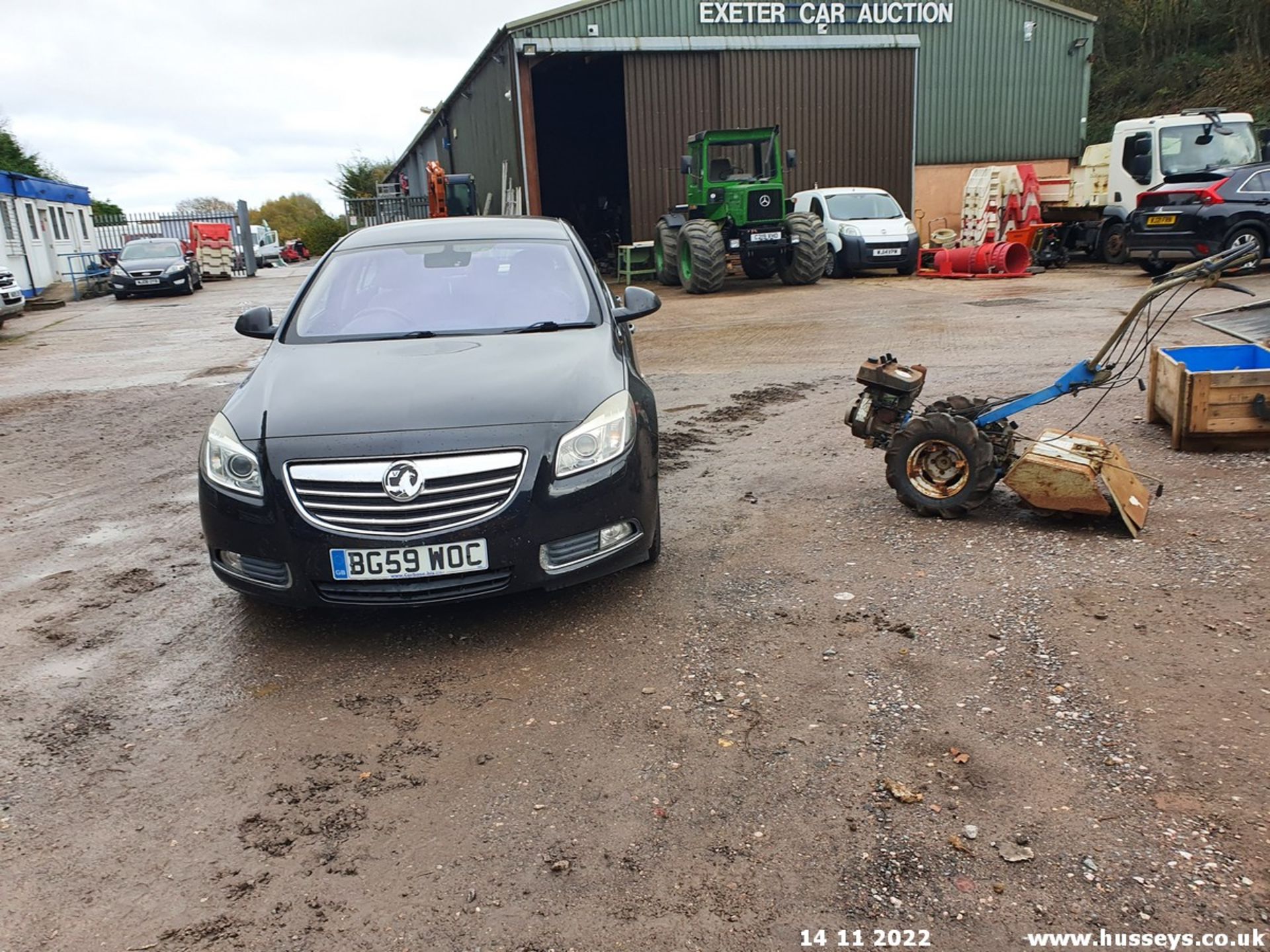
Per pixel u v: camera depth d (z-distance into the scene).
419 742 2.91
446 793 2.65
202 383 9.99
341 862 2.38
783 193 16.75
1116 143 18.05
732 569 4.14
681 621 3.65
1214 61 29.86
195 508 5.50
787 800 2.54
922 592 3.78
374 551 3.29
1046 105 24.61
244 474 3.43
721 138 17.41
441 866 2.35
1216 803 2.42
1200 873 2.19
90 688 3.33
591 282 4.71
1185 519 4.41
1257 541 4.07
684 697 3.09
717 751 2.78
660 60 21.39
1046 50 24.17
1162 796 2.46
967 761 2.66
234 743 2.95
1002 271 17.42
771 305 14.71
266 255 44.00
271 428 3.48
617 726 2.94
